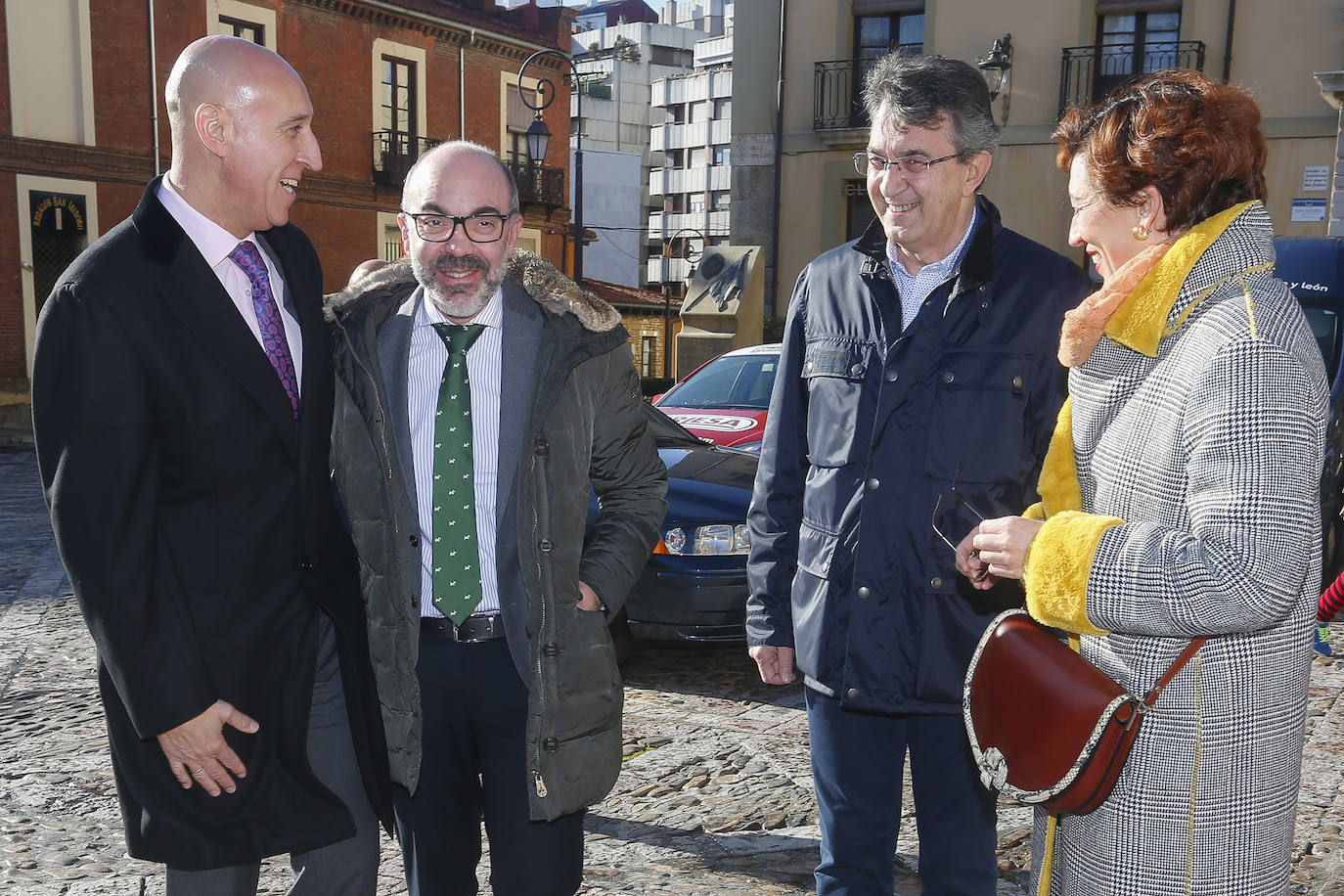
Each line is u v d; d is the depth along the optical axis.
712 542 4.88
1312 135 16.34
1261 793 1.65
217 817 2.09
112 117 20.69
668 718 4.68
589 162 46.31
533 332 2.27
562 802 2.22
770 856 3.40
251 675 2.10
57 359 1.90
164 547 2.01
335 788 2.31
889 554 2.29
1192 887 1.66
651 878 3.25
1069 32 17.62
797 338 2.56
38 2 19.53
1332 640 5.77
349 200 25.27
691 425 6.68
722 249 14.07
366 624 2.29
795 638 2.46
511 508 2.22
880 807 2.39
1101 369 1.75
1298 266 7.49
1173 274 1.64
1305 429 1.51
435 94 27.02
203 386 2.02
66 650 5.73
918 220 2.27
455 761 2.32
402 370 2.26
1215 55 16.86
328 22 24.33
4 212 19.38
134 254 1.98
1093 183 1.73
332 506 2.26
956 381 2.26
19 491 12.00
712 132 71.19
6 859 3.39
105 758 4.22
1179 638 1.65
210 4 21.88
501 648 2.25
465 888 2.41
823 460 2.40
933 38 18.45
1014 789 1.71
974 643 2.26
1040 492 1.87
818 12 19.12
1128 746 1.64
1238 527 1.49
